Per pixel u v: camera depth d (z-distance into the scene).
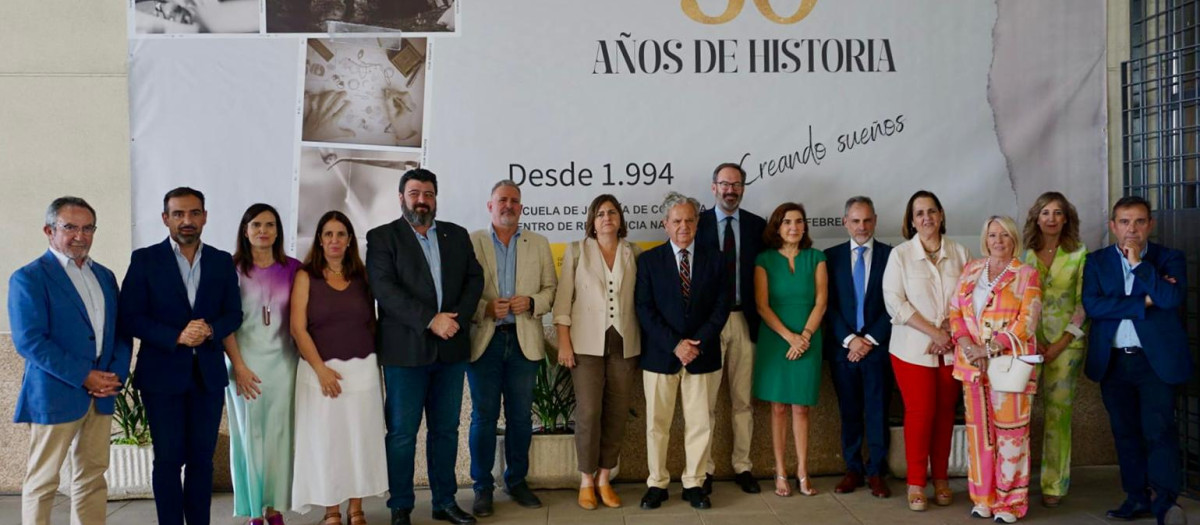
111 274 3.29
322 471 3.46
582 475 3.91
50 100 4.20
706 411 3.90
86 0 4.18
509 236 3.90
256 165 4.22
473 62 4.28
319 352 3.48
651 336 3.80
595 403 3.86
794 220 3.98
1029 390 3.63
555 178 4.31
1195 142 4.14
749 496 4.07
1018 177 4.43
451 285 3.58
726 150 4.36
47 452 3.06
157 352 3.22
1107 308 3.61
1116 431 3.72
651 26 4.32
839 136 4.39
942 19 4.40
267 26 4.21
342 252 3.50
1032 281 3.58
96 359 3.14
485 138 4.29
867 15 4.38
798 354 3.93
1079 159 4.44
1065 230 3.85
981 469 3.71
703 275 3.81
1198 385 4.00
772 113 4.36
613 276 3.87
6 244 4.21
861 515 3.78
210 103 4.20
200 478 3.33
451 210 4.29
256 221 3.43
